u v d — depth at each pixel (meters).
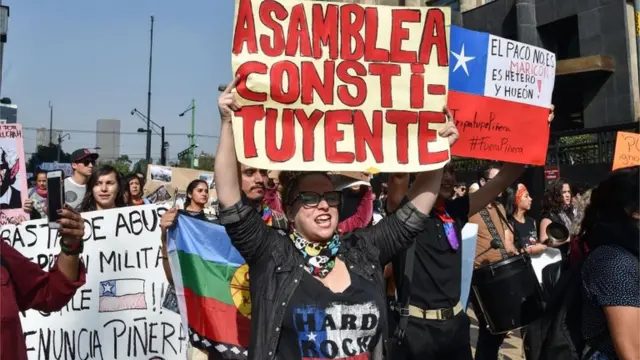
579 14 13.73
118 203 4.76
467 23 16.83
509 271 3.89
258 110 2.52
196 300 3.29
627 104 12.81
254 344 2.29
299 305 2.27
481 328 4.54
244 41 2.54
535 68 3.67
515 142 3.59
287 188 2.54
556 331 2.51
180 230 3.32
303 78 2.59
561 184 6.03
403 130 2.69
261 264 2.40
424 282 3.59
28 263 2.41
